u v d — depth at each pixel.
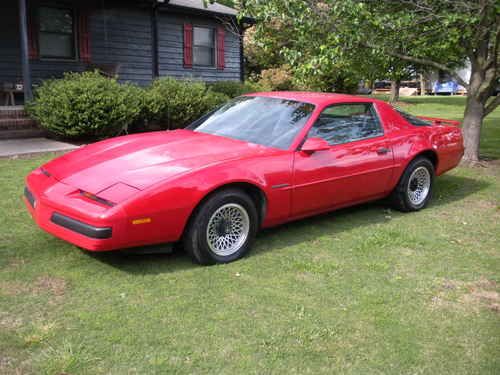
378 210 5.82
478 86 8.62
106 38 14.00
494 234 5.06
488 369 2.73
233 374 2.57
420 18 7.52
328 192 4.71
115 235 3.46
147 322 3.04
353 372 2.65
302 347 2.85
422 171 5.80
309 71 7.89
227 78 17.47
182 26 15.73
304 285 3.67
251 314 3.20
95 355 2.67
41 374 2.50
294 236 4.76
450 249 4.58
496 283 3.87
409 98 32.94
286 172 4.29
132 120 10.43
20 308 3.14
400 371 2.68
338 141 4.85
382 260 4.23
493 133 13.72
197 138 4.63
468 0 7.69
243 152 4.24
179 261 4.00
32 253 4.03
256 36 8.97
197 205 3.80
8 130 9.91
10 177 6.48
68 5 12.98
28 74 10.52
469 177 7.89
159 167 3.84
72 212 3.54
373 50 7.59
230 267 3.94
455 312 3.37
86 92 9.45
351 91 23.97
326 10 7.41
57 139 9.96
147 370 2.57
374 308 3.36
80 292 3.39
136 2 13.93
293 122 4.70
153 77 14.30
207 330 2.98
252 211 4.09
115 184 3.65
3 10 11.84
